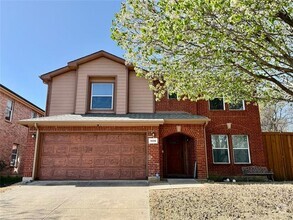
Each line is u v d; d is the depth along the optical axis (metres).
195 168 12.24
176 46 5.41
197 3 4.18
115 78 13.48
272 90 7.29
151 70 7.02
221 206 6.38
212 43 4.85
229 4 4.02
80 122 11.37
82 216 5.88
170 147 14.27
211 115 14.05
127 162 11.45
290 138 13.96
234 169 13.28
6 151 15.82
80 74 13.48
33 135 11.51
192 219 5.41
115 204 6.91
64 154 11.52
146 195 7.97
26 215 5.98
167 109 13.89
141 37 5.61
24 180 10.89
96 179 11.19
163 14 5.31
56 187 9.52
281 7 4.34
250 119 14.05
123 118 11.88
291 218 5.36
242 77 6.64
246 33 4.84
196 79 6.61
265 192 8.12
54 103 13.29
